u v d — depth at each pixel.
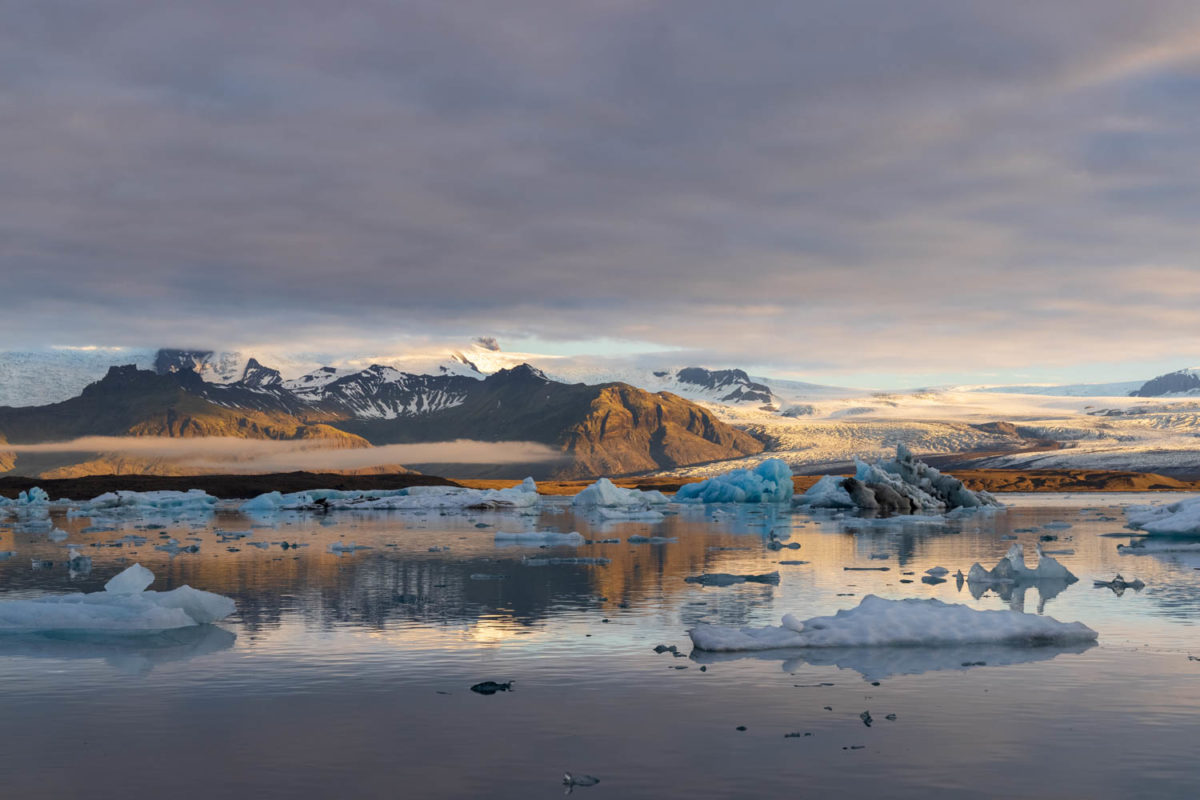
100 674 18.34
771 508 101.19
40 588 32.16
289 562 39.97
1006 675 17.67
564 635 22.06
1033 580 32.06
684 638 21.66
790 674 17.88
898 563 38.50
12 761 13.20
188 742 14.01
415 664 19.03
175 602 24.09
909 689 16.69
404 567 37.56
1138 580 30.81
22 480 153.62
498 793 11.88
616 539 52.91
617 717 15.12
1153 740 13.77
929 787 11.97
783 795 11.74
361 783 12.27
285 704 16.06
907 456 102.88
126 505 108.56
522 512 92.06
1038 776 12.34
